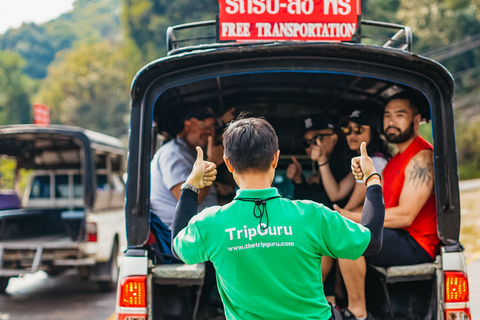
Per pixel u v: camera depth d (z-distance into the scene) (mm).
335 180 4086
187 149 3855
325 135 4023
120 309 2775
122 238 8281
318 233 1890
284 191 4352
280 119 4512
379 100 4074
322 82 3984
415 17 40469
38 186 8867
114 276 7816
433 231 3113
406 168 3244
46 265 7078
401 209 3133
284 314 1831
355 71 2777
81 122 66875
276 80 3986
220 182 4285
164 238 3348
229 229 1875
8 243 7195
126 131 66375
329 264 3422
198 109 4109
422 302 3152
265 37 3271
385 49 2691
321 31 3268
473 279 7375
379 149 3885
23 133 7070
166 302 3227
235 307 1914
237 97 4512
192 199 2070
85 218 7094
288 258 1840
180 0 45219
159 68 2768
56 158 8719
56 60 130750
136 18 49031
